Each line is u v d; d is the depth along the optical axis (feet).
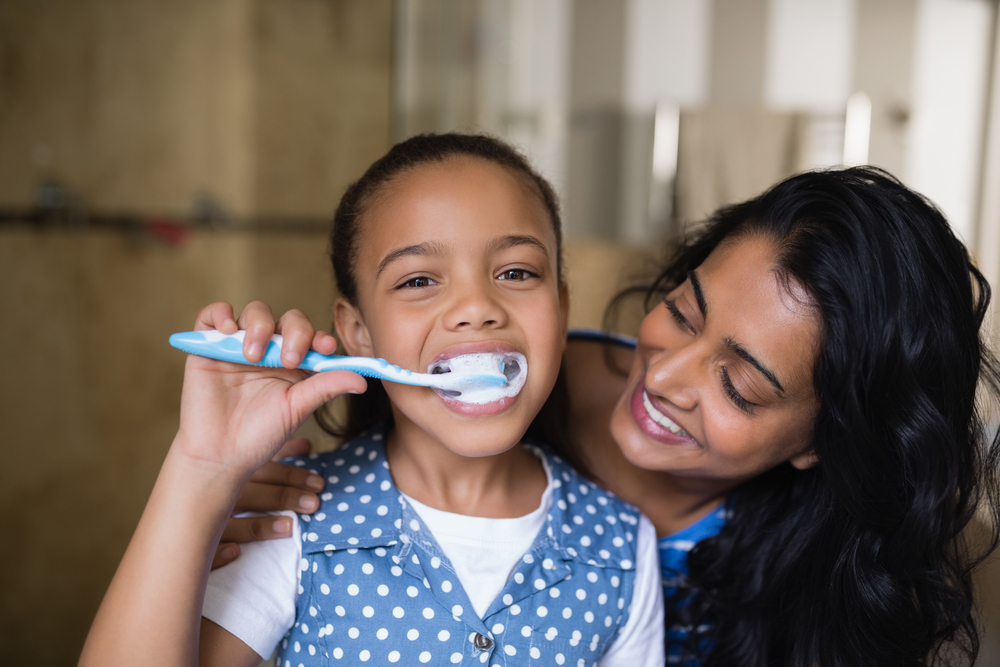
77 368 4.99
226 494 1.75
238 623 1.89
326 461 2.28
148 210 5.44
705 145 6.95
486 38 6.94
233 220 6.02
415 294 1.95
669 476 2.58
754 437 2.18
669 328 2.31
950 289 2.19
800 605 2.46
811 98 6.85
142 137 5.35
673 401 2.19
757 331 2.10
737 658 2.51
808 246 2.10
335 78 6.57
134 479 5.50
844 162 6.81
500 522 2.12
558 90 7.00
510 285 1.99
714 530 2.66
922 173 6.82
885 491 2.29
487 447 1.86
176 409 5.81
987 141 6.77
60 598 4.99
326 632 1.96
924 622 2.39
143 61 5.32
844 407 2.14
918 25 6.68
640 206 7.04
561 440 2.68
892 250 2.12
